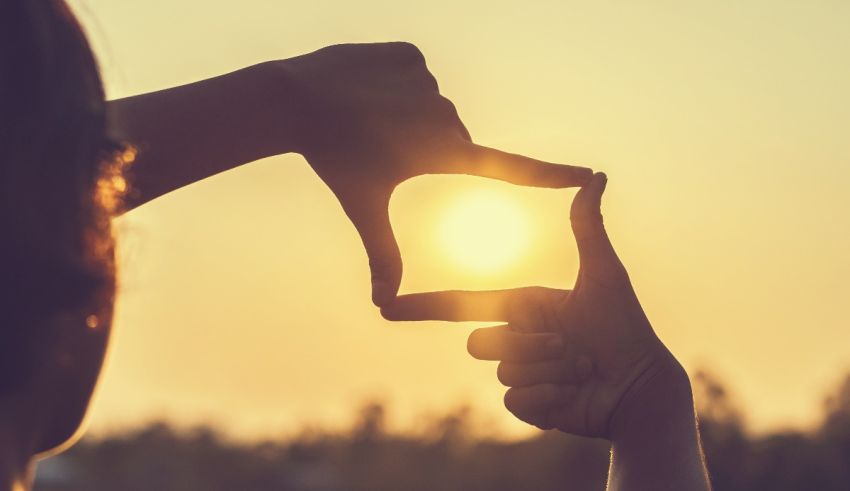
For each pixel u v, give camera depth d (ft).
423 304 3.63
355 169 3.41
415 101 3.40
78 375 1.84
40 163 1.67
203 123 3.13
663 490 3.24
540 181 3.48
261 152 3.27
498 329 3.59
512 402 3.58
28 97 1.68
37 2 1.74
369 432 93.56
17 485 1.70
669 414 3.41
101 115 1.79
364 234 3.46
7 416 1.70
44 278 1.64
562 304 3.62
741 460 50.42
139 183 3.04
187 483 91.35
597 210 3.49
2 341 1.63
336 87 3.32
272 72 3.24
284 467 95.81
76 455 84.23
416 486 80.94
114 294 1.83
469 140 3.44
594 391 3.50
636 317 3.51
